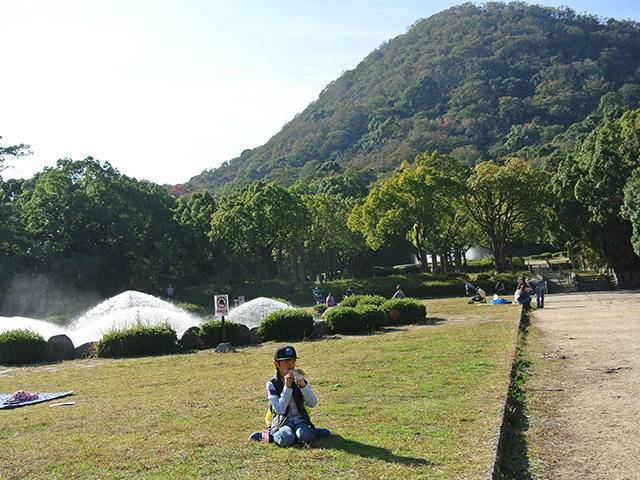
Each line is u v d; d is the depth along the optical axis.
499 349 12.18
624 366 10.06
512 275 44.19
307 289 47.94
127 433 6.52
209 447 5.69
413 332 17.75
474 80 193.62
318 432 5.81
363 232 52.12
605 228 37.22
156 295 47.84
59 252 42.84
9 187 52.03
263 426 6.51
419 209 47.38
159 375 11.68
